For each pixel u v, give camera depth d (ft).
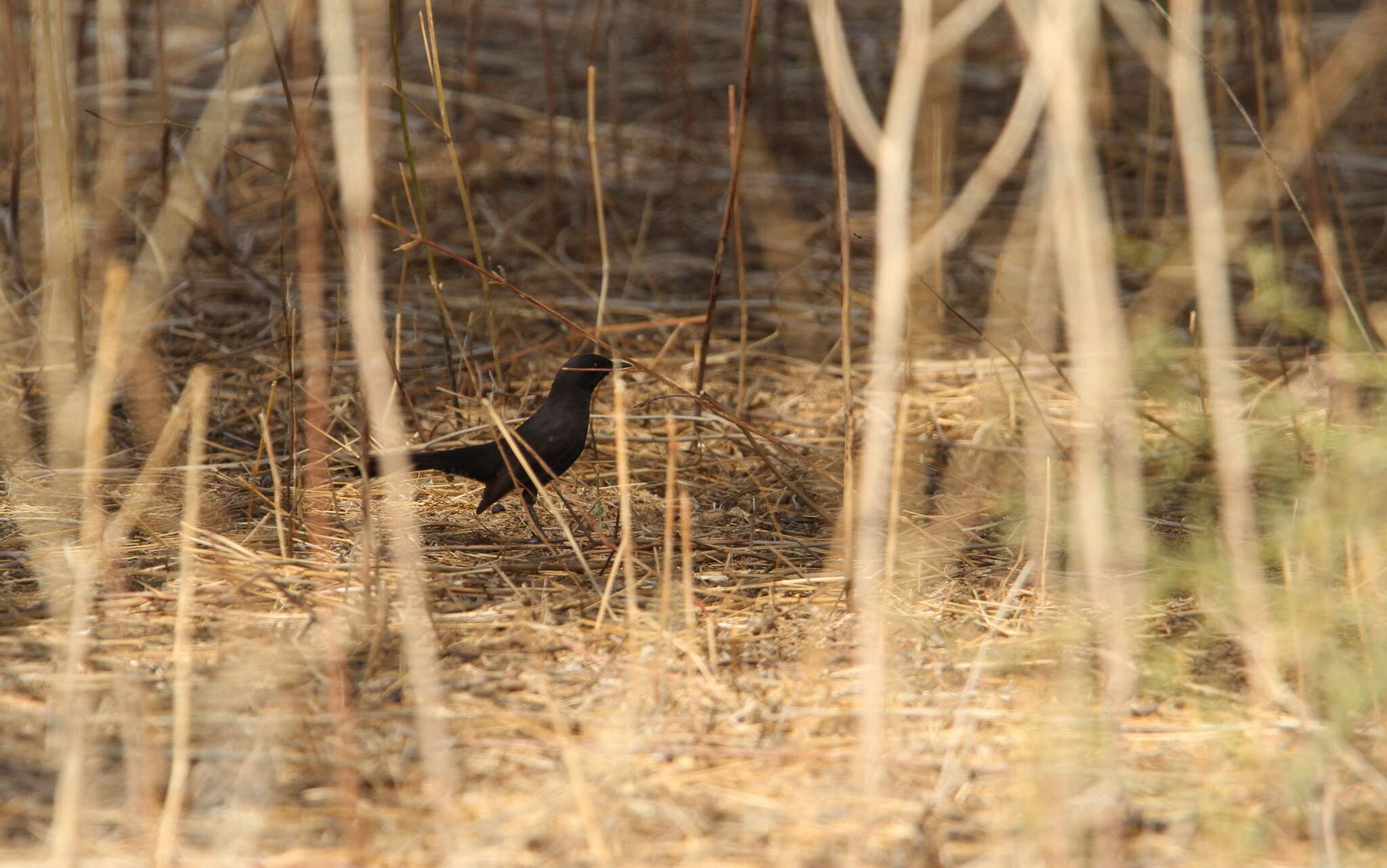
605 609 26.84
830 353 44.16
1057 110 19.25
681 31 58.70
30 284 44.62
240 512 32.35
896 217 19.21
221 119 49.75
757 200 60.64
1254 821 19.90
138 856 18.66
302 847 19.13
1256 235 52.21
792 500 35.14
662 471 36.94
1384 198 58.65
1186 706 23.56
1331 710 22.30
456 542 31.65
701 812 20.29
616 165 61.36
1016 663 25.04
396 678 24.11
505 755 21.70
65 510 31.81
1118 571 28.68
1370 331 38.09
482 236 56.13
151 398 37.35
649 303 50.44
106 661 24.23
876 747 20.25
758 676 24.76
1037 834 19.13
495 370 42.22
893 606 27.68
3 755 21.03
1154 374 31.48
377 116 56.85
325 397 31.83
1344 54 54.19
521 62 74.43
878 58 73.56
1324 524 23.68
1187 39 20.03
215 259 50.67
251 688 23.40
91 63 56.95
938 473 36.88
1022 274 46.14
